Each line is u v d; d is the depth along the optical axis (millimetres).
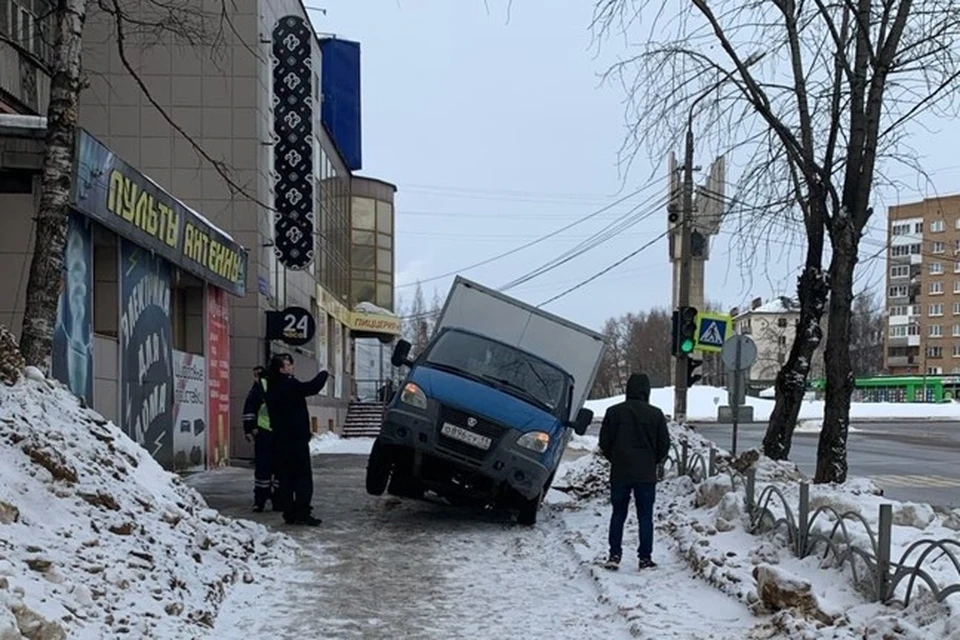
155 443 13156
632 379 7621
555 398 10344
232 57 19188
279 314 19422
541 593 6676
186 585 5902
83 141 9523
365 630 5598
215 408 16562
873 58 10094
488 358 10656
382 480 10164
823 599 5500
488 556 8094
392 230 37875
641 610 5926
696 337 16766
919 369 99125
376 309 35656
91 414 7629
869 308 86188
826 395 10656
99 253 11484
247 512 10289
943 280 97562
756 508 7719
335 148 30312
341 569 7387
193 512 7699
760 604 5723
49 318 7664
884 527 5445
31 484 5793
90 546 5559
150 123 19156
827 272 11859
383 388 36312
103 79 18203
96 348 10836
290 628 5605
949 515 8391
